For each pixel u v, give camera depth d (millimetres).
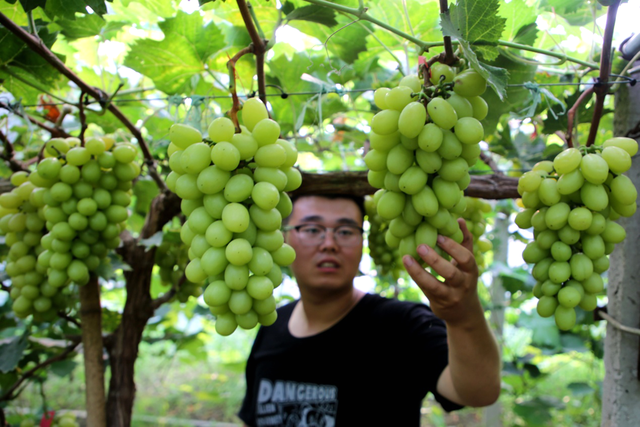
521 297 2555
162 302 1585
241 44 1517
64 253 1193
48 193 1157
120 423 1446
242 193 803
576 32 1603
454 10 851
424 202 842
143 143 1422
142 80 1921
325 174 1457
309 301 1706
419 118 784
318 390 1629
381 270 1760
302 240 1610
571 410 3896
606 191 939
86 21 1455
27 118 1251
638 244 1113
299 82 1627
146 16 1663
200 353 2977
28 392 4168
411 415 1586
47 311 1339
